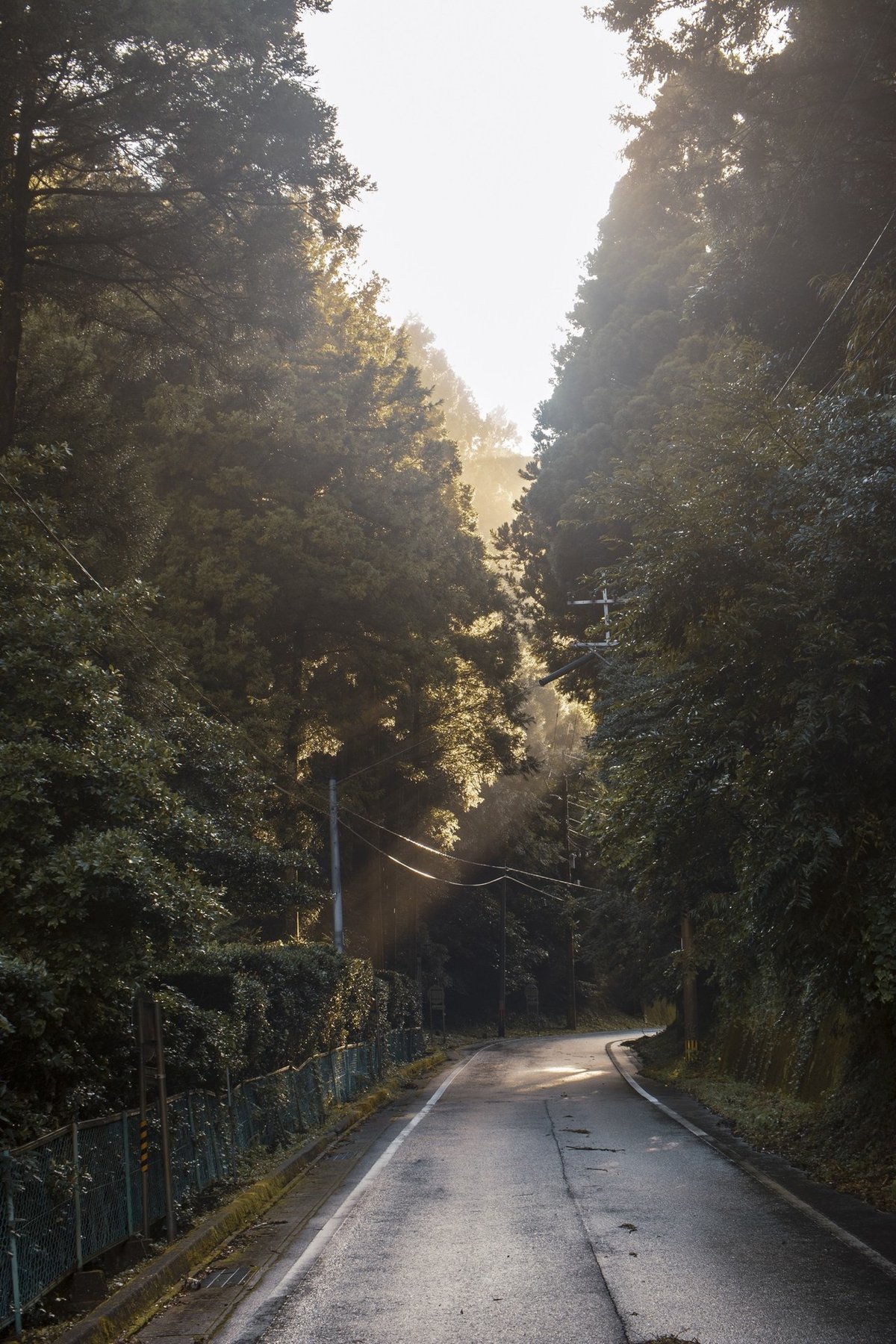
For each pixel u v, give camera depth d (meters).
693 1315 7.07
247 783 14.45
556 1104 21.91
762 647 10.41
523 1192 11.84
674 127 17.38
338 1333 7.17
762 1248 8.81
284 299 19.81
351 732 38.03
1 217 17.58
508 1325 7.07
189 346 20.66
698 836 11.96
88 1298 8.00
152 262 19.14
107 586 19.75
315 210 19.39
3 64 15.66
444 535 40.31
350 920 44.62
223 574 31.06
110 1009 9.55
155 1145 10.30
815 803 9.97
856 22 14.36
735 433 11.54
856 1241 8.95
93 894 8.66
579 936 41.94
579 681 37.06
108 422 22.06
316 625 35.47
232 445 32.72
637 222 35.66
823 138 15.72
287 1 18.25
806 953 11.34
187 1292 8.76
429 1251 9.34
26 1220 7.30
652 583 10.84
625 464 11.90
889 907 9.65
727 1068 25.14
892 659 9.84
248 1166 13.95
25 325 21.95
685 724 11.41
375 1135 18.38
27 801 9.02
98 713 10.02
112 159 18.41
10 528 12.03
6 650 9.92
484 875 65.75
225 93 17.22
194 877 10.29
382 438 38.00
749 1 15.68
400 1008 36.78
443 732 43.72
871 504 9.84
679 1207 10.68
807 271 17.97
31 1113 7.77
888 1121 12.44
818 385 18.64
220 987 13.18
